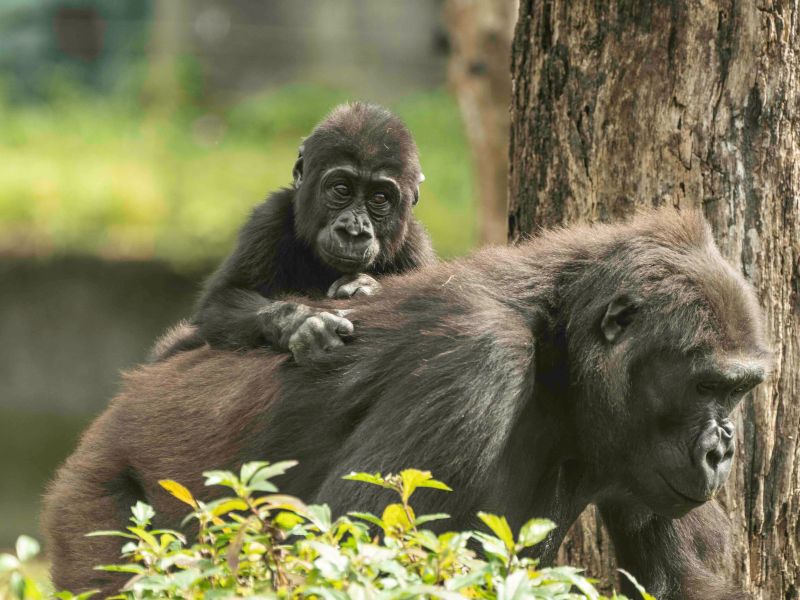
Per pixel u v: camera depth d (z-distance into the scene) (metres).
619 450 9.49
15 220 34.66
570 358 9.55
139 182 37.28
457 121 44.41
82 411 34.19
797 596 10.99
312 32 47.94
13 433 33.38
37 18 45.81
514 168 12.26
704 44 10.81
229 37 47.38
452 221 37.78
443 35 44.25
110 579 10.17
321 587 5.92
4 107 43.47
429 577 6.39
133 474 10.70
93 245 34.12
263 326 10.62
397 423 8.91
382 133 12.38
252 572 6.61
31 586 6.17
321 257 12.01
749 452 10.79
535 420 9.67
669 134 11.00
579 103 11.53
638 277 9.28
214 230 34.56
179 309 34.50
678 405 9.09
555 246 9.98
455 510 8.70
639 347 9.18
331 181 12.12
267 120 44.66
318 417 9.76
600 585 11.50
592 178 11.48
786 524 10.91
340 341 9.95
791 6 10.66
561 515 10.27
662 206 10.75
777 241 10.80
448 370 8.90
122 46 46.59
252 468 6.41
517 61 12.15
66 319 34.19
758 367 8.94
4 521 29.83
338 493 8.88
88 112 43.88
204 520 6.71
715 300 9.06
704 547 10.48
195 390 10.61
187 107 45.50
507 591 6.00
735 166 10.80
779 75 10.69
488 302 9.40
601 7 11.30
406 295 9.96
